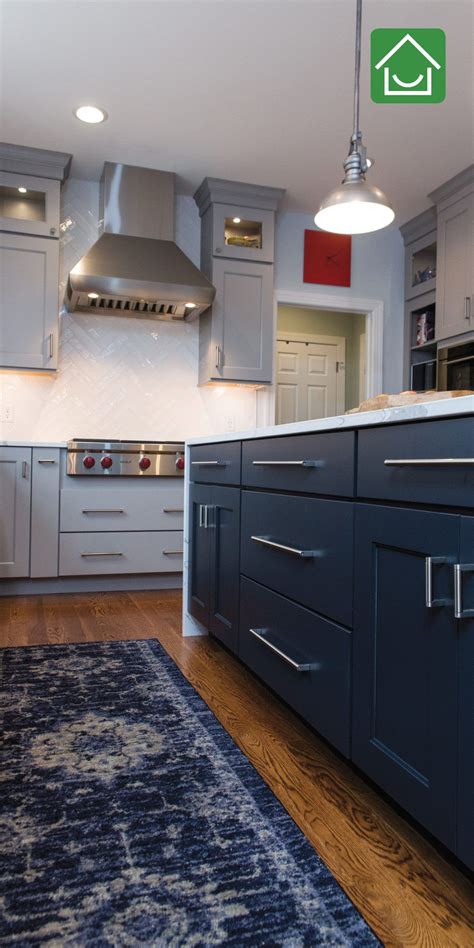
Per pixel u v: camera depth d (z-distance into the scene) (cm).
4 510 338
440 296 396
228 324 396
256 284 403
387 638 117
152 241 376
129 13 247
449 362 389
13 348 357
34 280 360
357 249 450
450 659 99
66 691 197
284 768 149
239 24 253
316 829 124
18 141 345
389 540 116
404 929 96
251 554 192
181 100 305
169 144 348
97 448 348
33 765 148
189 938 93
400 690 113
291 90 296
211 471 237
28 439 386
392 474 116
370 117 316
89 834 120
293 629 160
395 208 424
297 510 158
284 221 434
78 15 248
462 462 94
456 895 104
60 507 348
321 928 95
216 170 378
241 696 195
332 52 269
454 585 96
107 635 267
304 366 564
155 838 118
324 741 163
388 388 455
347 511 132
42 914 98
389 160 358
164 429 414
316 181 391
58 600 339
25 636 263
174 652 242
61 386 392
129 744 160
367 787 141
